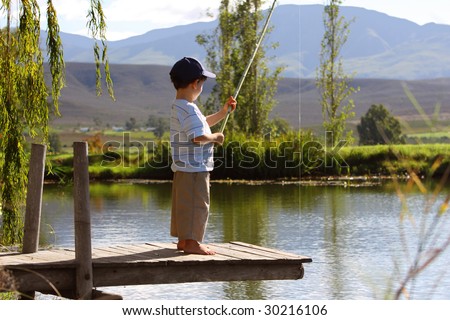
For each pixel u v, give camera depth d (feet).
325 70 93.40
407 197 59.77
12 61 24.81
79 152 17.07
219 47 95.45
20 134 24.91
